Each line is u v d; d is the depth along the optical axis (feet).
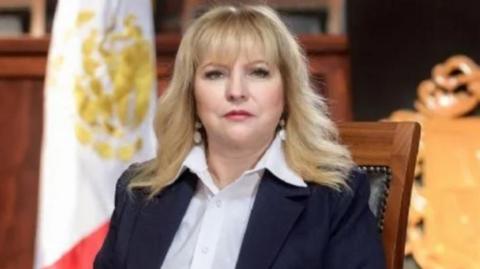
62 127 14.23
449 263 15.64
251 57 8.41
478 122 16.10
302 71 8.81
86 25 14.37
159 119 9.19
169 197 8.98
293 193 8.54
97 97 14.28
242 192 8.70
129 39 14.60
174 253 8.70
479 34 16.51
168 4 18.97
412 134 9.78
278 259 8.25
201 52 8.57
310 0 18.72
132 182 9.34
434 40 16.78
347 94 17.83
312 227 8.40
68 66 14.33
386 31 17.15
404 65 16.99
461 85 16.42
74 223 13.99
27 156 18.35
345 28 18.22
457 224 15.75
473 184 15.84
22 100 18.37
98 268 9.30
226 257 8.45
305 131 8.84
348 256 8.33
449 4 16.69
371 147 9.95
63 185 14.08
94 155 14.15
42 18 19.08
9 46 18.25
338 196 8.60
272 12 8.77
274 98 8.49
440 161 16.08
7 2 19.06
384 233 9.46
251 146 8.57
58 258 13.88
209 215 8.69
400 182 9.61
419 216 15.92
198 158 8.89
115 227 9.36
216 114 8.45
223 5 8.91
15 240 18.38
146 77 14.83
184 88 8.95
